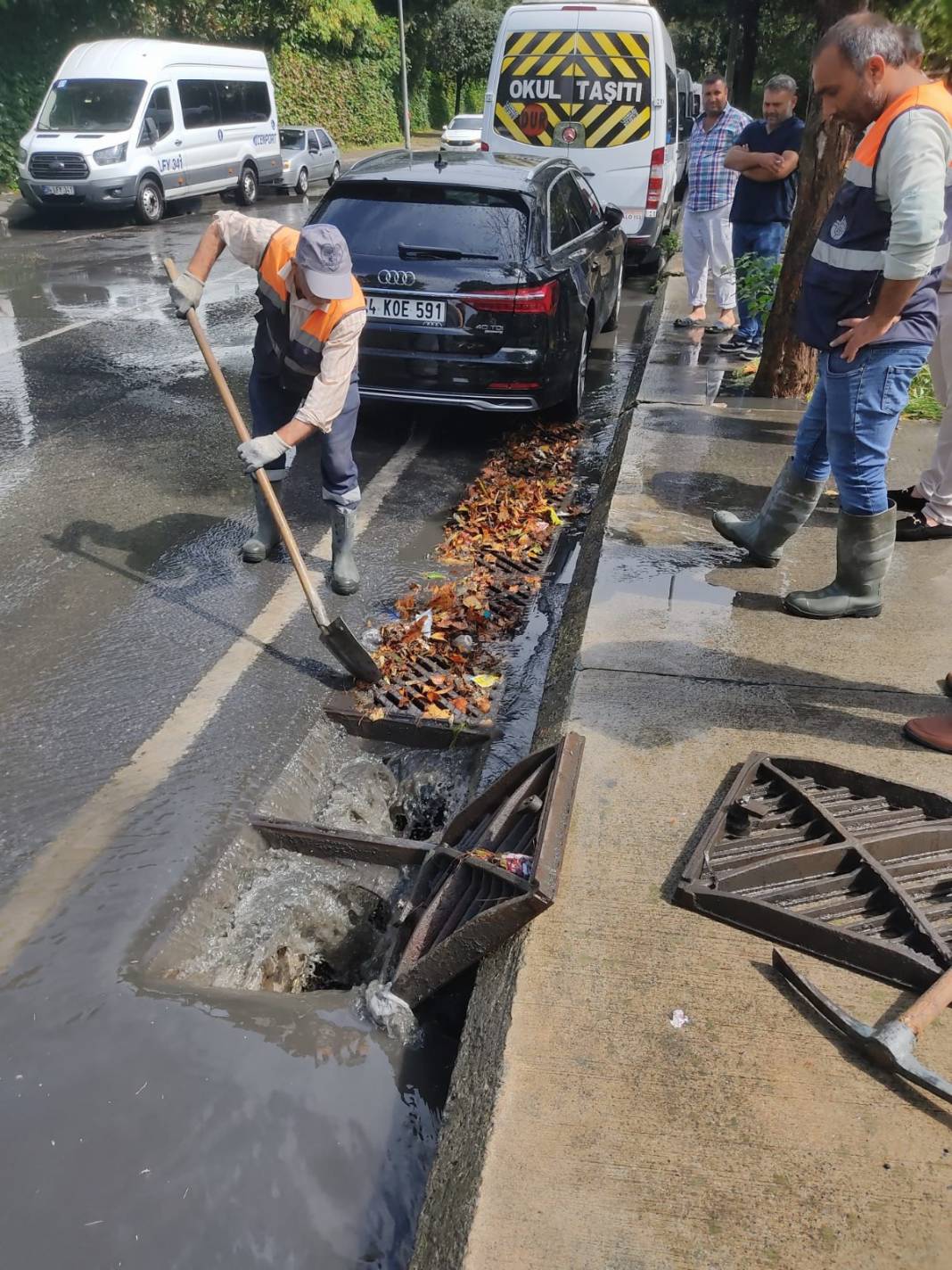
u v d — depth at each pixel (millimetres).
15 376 7926
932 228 3207
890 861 2725
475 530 5473
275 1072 2404
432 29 37250
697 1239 1868
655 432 6320
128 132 16125
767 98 7719
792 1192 1951
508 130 11234
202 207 19094
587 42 10773
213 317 9883
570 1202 1927
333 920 3037
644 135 11016
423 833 3465
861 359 3619
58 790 3361
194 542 5207
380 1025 2541
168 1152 2205
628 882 2697
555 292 6180
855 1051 2242
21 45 18984
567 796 2947
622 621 4035
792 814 2885
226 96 18734
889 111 3285
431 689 3959
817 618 4070
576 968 2438
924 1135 2064
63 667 4055
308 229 3812
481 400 6195
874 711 3459
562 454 6652
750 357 8078
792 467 4281
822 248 3633
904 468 5680
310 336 3965
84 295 10812
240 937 2920
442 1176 2051
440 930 2691
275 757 3570
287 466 4797
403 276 5977
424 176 6242
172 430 6852
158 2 21547
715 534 4879
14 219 16844
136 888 2957
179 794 3354
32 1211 2078
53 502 5637
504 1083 2156
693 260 9164
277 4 26516
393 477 6211
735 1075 2184
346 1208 2117
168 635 4324
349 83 31625
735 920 2561
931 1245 1861
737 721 3396
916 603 4211
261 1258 2016
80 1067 2398
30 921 2834
